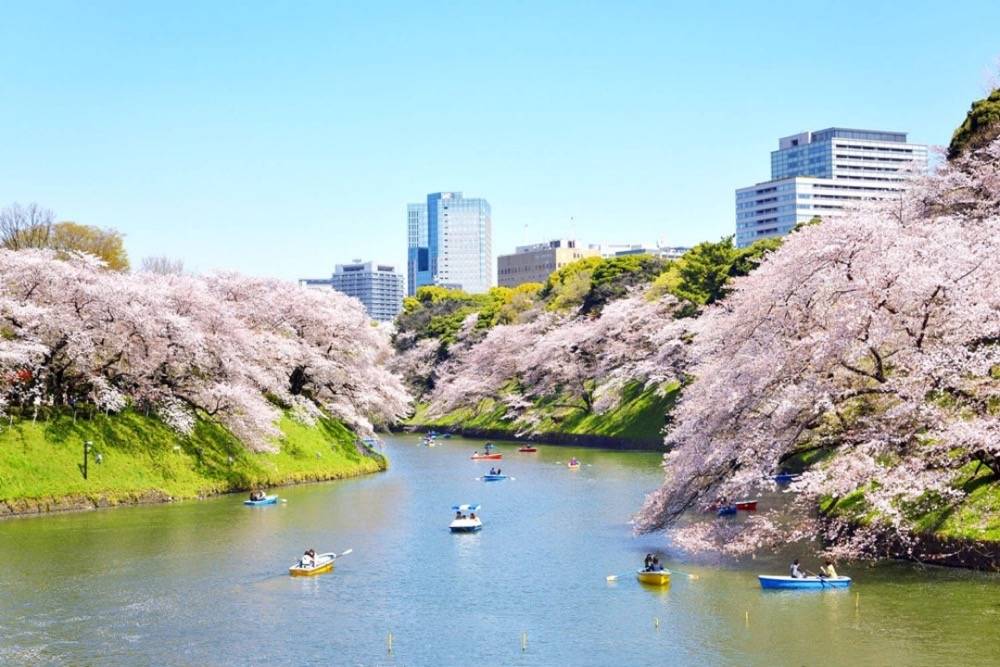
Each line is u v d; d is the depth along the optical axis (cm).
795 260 4428
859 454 4119
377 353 10250
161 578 4472
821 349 4122
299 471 7881
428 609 3956
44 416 6631
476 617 3828
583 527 5681
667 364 10381
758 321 4616
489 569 4619
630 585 4209
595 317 13162
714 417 4506
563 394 12875
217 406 7162
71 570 4612
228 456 7325
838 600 3766
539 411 12925
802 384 4241
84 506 6225
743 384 4381
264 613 3925
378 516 6159
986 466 4169
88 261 7044
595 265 15975
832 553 4278
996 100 6775
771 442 4294
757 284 5278
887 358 4350
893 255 4119
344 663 3338
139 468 6694
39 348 6234
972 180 5784
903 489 3925
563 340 12362
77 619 3847
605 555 4841
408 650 3459
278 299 8831
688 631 3534
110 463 6588
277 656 3409
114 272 7938
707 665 3200
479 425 13850
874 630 3403
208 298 7538
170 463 6900
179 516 6053
